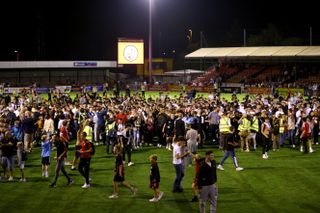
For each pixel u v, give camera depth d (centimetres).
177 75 7550
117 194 1499
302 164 1978
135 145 2386
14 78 6725
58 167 1631
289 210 1363
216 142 2502
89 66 7138
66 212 1359
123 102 3016
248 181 1697
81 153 1614
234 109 2528
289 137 2495
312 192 1549
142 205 1418
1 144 1758
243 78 6556
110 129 2186
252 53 6066
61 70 7069
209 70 7431
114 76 7669
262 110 2431
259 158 2108
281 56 5834
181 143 1537
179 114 2080
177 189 1550
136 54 5753
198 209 1377
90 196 1517
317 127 2495
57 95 3878
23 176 1709
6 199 1491
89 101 3291
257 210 1365
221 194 1531
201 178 1226
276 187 1614
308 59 6069
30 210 1380
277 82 6041
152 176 1445
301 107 2638
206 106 2675
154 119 2470
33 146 2419
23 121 2250
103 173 1836
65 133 1995
